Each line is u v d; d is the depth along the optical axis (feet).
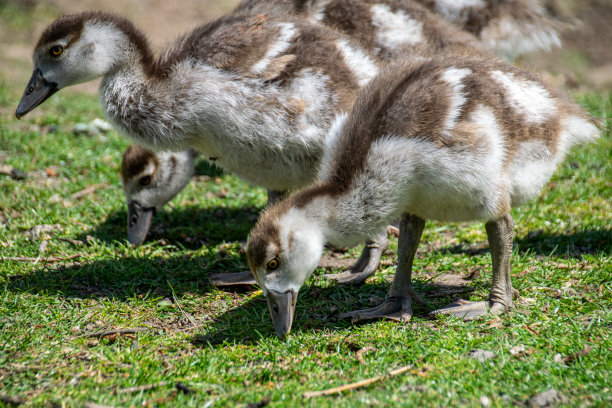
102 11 32.04
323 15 34.12
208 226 37.52
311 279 30.40
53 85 31.81
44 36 31.27
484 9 38.63
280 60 29.48
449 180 23.93
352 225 24.52
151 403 20.10
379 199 24.31
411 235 26.61
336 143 25.62
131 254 33.30
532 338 23.63
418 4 36.32
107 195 40.37
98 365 22.71
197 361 22.56
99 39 30.55
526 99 25.18
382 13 34.30
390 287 28.14
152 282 30.30
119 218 38.50
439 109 23.91
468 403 19.76
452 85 24.41
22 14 81.20
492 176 24.14
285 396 20.21
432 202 24.89
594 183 39.83
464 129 23.62
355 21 33.96
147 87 30.01
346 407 19.49
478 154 23.73
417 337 24.14
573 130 26.96
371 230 24.89
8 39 75.51
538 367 21.58
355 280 30.19
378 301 27.94
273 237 23.59
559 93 27.07
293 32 30.50
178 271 31.60
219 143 30.42
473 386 20.42
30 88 31.89
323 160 26.32
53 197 39.27
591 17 86.74
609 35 82.12
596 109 50.65
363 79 30.86
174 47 31.40
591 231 33.65
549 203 38.04
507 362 21.71
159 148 30.99
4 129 47.70
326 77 29.89
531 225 35.22
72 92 62.28
